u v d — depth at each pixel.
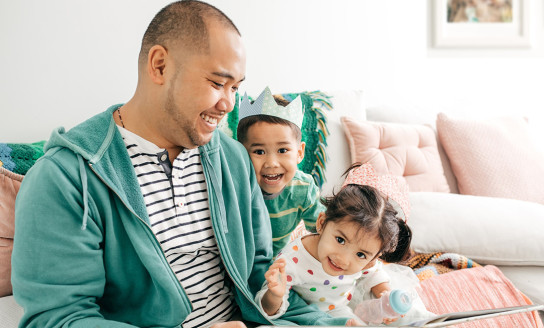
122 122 0.95
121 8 1.71
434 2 2.40
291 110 1.24
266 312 1.05
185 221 0.96
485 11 2.46
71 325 0.78
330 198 1.19
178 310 0.88
